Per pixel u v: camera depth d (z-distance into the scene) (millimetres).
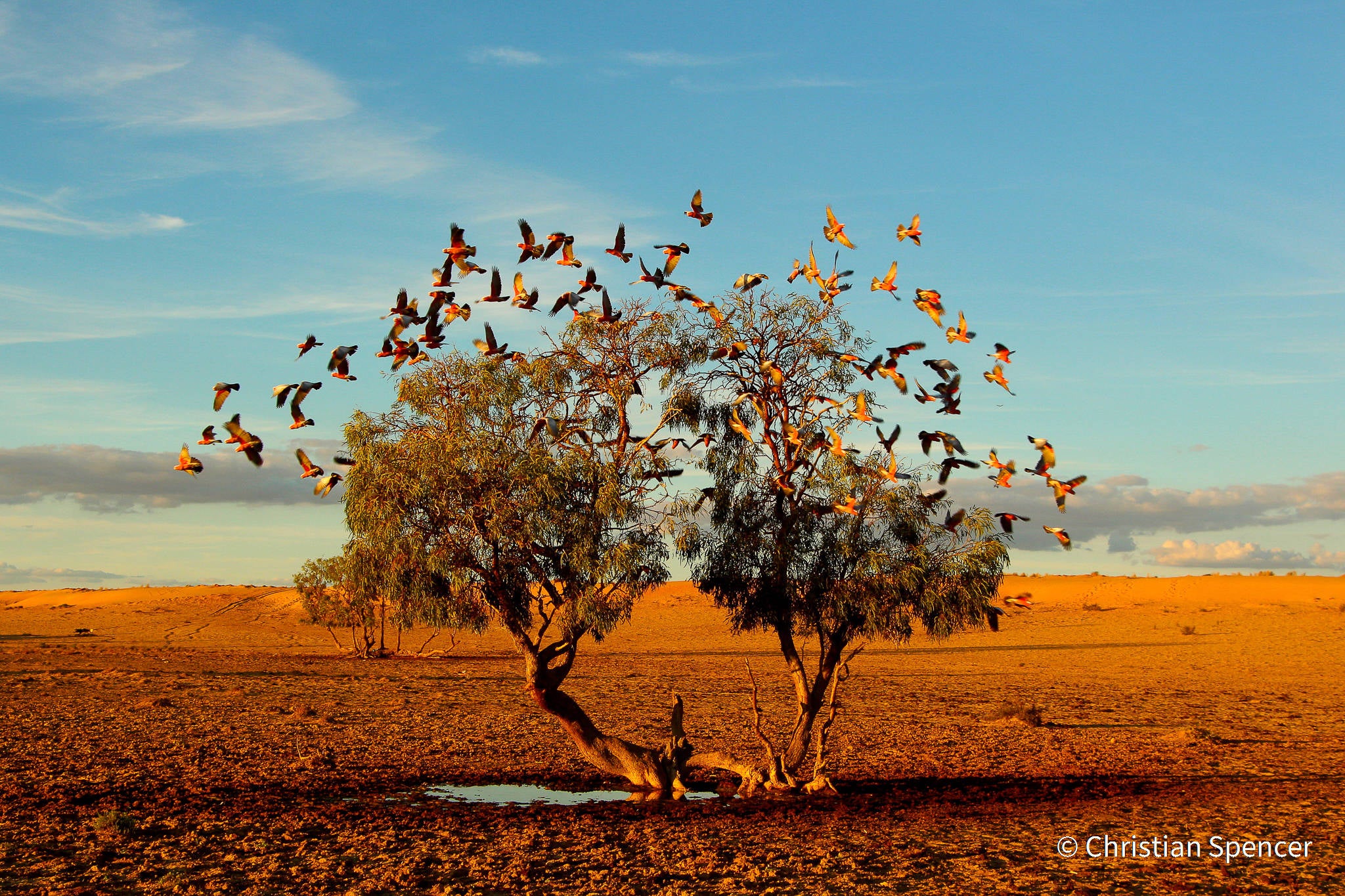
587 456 20266
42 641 86375
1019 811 20844
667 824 19281
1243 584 131750
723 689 50781
